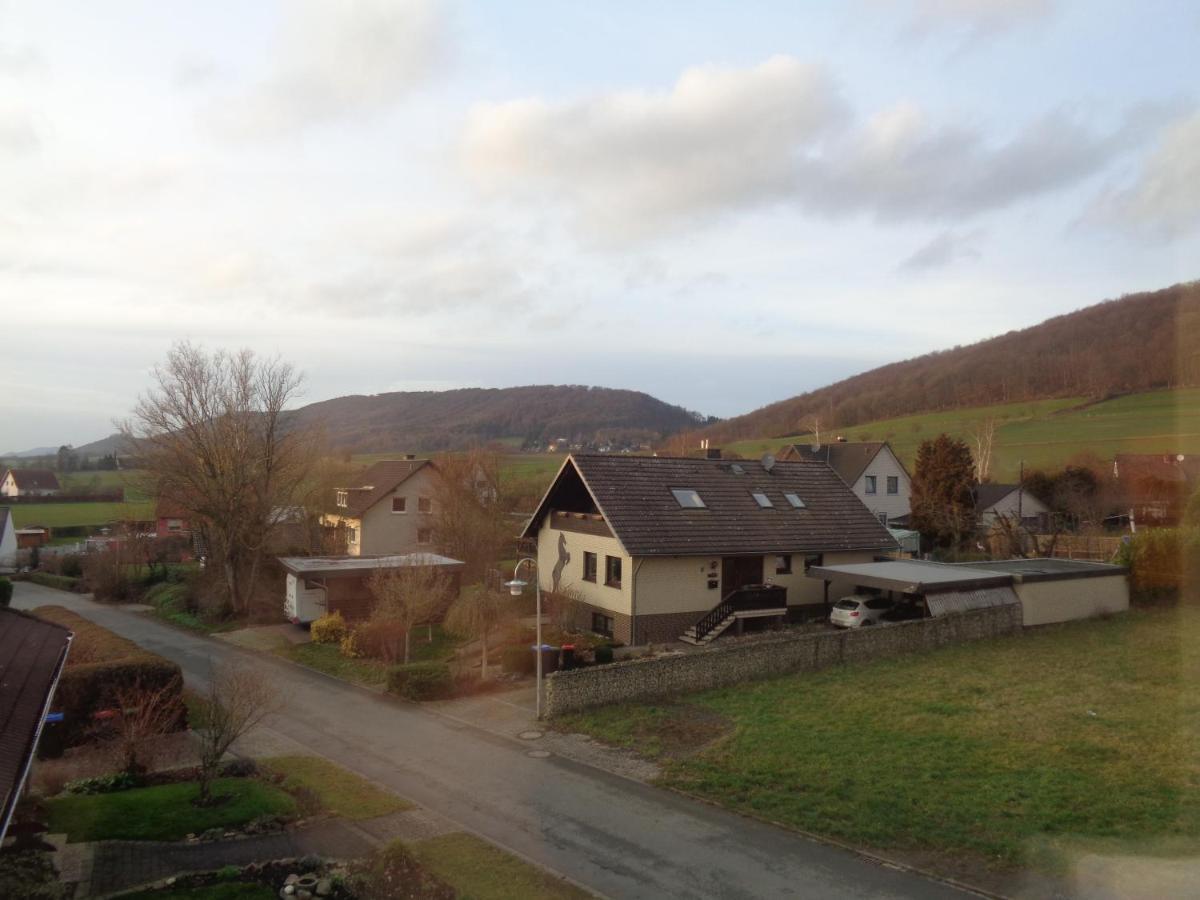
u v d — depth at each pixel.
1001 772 14.86
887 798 13.82
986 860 11.55
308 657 28.11
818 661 23.44
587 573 30.28
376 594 30.47
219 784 15.01
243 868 11.33
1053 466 55.41
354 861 11.63
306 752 17.50
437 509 49.41
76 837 12.27
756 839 12.55
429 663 23.06
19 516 79.50
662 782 15.07
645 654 25.58
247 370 42.09
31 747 11.05
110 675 19.12
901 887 10.91
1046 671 22.80
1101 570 31.50
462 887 10.80
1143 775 14.50
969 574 29.20
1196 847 11.54
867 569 30.33
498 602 29.70
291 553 44.12
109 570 46.81
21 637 15.77
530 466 73.94
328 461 50.59
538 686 19.62
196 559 50.78
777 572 30.42
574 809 13.88
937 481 50.88
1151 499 32.75
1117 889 10.42
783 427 105.50
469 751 17.31
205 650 30.38
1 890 10.10
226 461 37.22
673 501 29.84
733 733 17.66
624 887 10.96
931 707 19.20
